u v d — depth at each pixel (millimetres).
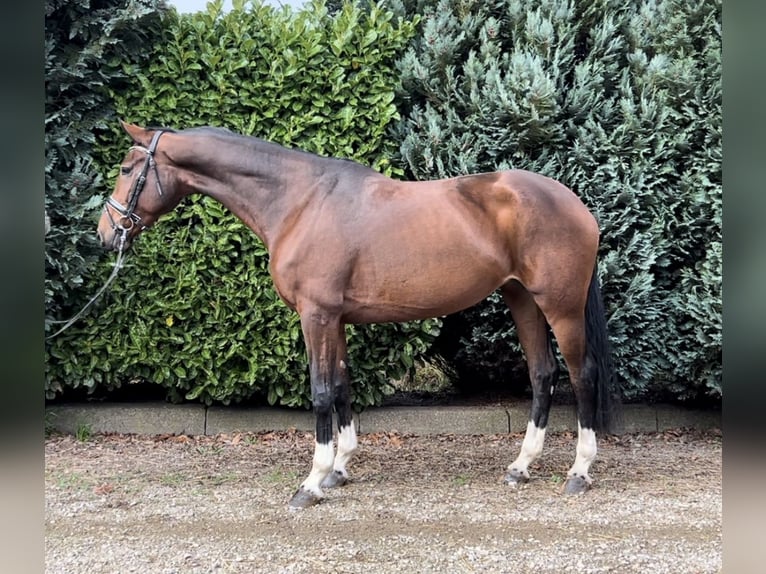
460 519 2777
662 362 4102
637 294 3861
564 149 3953
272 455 3766
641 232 3975
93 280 3916
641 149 3871
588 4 4012
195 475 3398
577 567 2316
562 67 3986
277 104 3918
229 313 3949
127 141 3967
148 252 3895
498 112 3822
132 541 2553
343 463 3254
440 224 2949
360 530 2658
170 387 4180
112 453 3773
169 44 3883
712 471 3471
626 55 4062
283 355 3957
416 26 4176
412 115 4023
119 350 3957
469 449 3891
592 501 2994
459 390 4844
